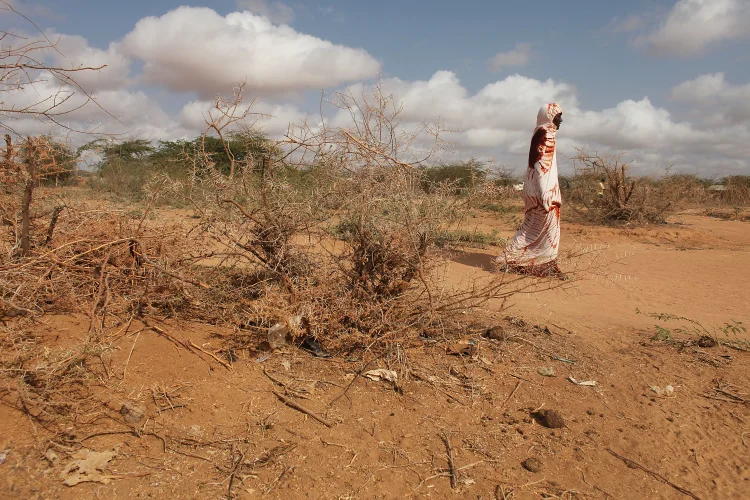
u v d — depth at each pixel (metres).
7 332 3.56
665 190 15.85
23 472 2.53
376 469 2.92
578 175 16.36
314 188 4.31
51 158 4.57
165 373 3.51
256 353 3.96
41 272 4.11
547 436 3.39
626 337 5.25
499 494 2.83
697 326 5.81
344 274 4.23
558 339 4.98
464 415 3.53
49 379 3.09
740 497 2.97
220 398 3.36
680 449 3.38
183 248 4.72
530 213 8.21
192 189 4.46
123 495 2.51
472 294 4.52
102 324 3.74
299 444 3.04
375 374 3.83
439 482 2.88
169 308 4.44
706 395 4.07
